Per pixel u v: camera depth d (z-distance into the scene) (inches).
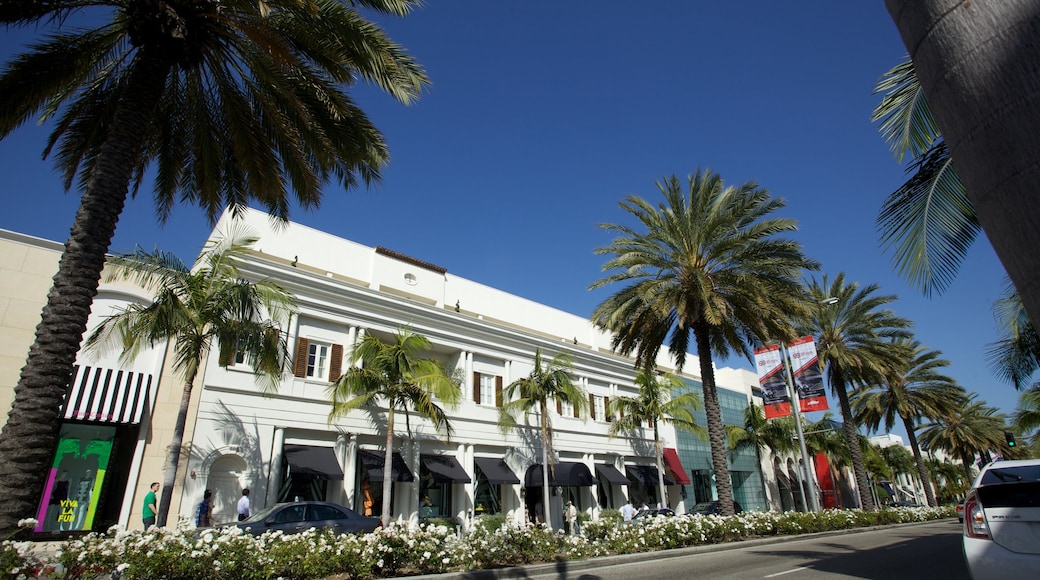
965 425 1766.7
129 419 631.2
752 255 747.4
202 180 491.8
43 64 391.9
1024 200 70.6
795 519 794.8
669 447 1449.3
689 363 1715.1
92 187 324.5
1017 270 71.6
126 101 348.8
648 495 1328.7
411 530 423.2
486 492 1008.9
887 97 327.6
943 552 553.3
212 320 569.0
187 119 464.4
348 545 372.5
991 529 243.4
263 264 799.7
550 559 490.3
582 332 1359.5
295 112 442.6
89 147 458.0
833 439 1823.3
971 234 316.5
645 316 786.8
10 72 380.8
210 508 657.6
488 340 1080.8
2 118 394.3
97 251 315.9
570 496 1157.1
